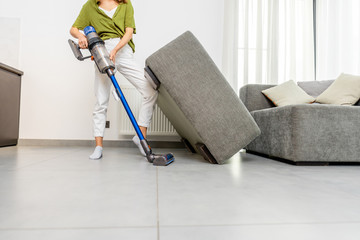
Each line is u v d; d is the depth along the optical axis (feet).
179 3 9.27
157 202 2.26
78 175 3.42
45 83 8.86
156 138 9.09
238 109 4.65
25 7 8.83
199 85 4.59
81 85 8.95
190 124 4.76
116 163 4.61
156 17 9.18
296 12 10.10
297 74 10.04
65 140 8.85
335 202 2.38
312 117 5.04
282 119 5.40
